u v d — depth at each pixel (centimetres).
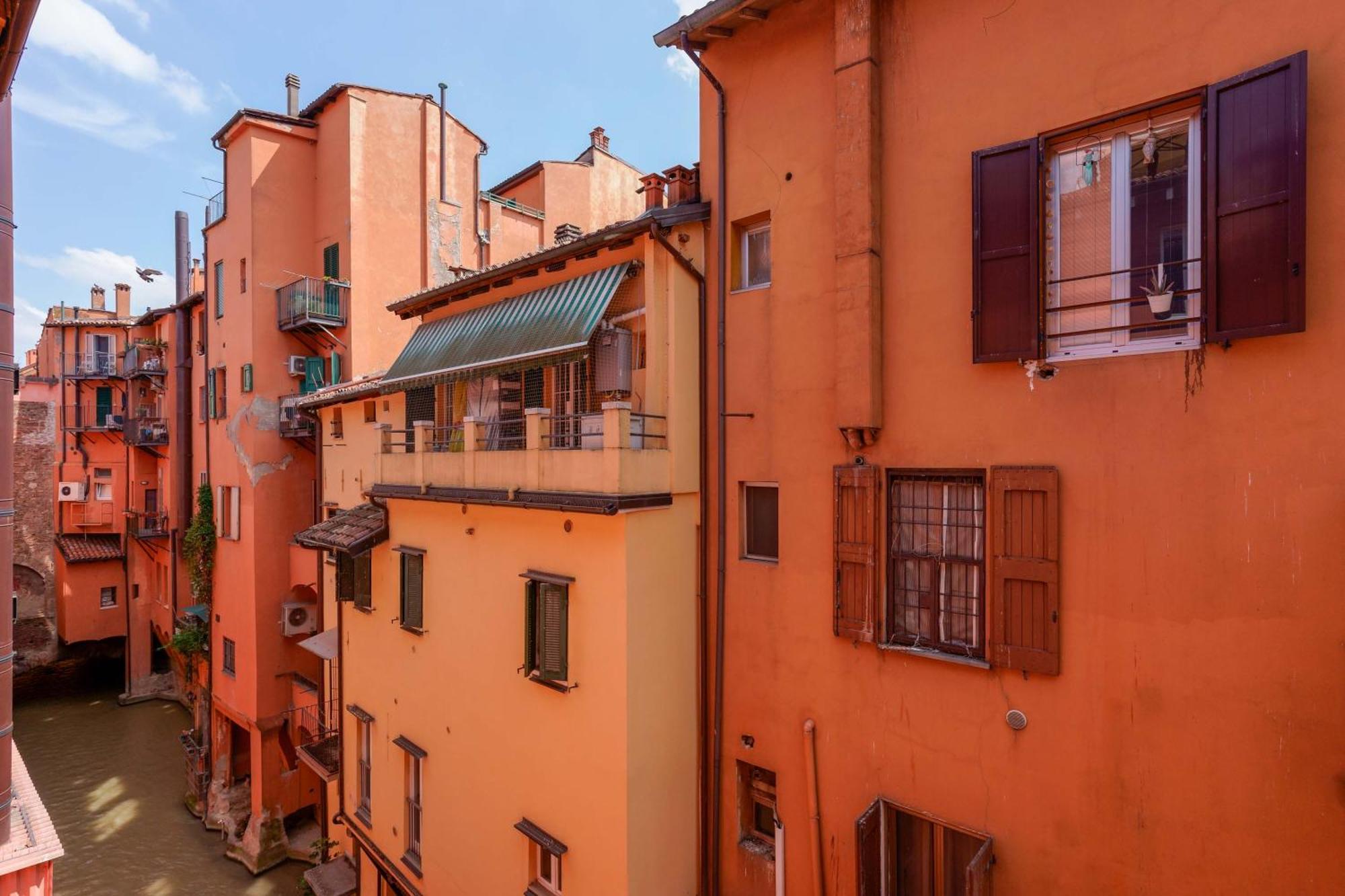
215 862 2000
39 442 3259
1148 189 636
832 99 827
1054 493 651
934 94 745
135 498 3156
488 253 2336
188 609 2431
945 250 734
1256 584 566
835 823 811
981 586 716
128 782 2438
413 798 1227
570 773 886
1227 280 566
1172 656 601
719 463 926
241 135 2089
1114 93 631
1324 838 535
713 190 955
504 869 985
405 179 2109
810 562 841
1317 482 541
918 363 753
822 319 831
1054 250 680
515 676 975
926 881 761
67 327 3444
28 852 722
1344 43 527
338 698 1539
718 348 933
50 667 3175
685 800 912
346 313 1969
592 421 949
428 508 1167
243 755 2272
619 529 828
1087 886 639
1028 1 684
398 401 1495
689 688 923
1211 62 582
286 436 2014
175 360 2705
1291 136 531
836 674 814
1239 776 571
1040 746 668
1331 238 534
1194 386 595
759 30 901
